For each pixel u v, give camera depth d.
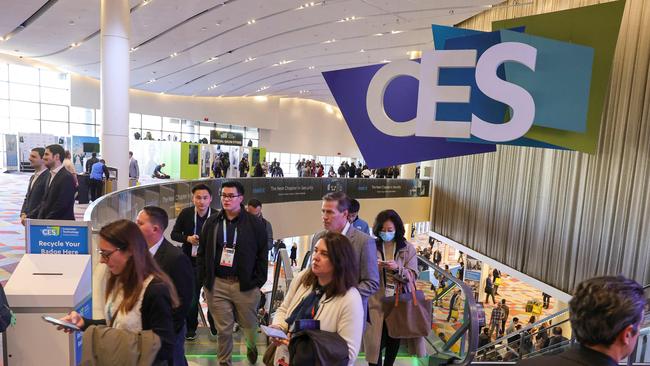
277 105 28.80
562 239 9.96
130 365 1.48
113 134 9.06
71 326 1.65
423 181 16.58
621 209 8.46
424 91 3.03
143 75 18.61
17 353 2.22
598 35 2.80
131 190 5.23
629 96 8.34
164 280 1.64
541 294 16.23
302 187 13.06
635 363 3.02
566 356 1.07
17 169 16.81
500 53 2.81
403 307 2.64
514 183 11.67
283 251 3.80
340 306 1.70
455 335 3.07
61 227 2.58
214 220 2.81
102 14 8.88
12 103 18.47
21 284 2.23
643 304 1.03
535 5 10.35
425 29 12.24
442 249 19.97
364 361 3.18
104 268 2.67
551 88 2.83
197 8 10.02
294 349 1.64
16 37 13.00
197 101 25.12
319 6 10.16
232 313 2.83
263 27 12.02
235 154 21.41
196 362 3.11
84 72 18.94
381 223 2.69
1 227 6.86
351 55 16.27
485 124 2.90
